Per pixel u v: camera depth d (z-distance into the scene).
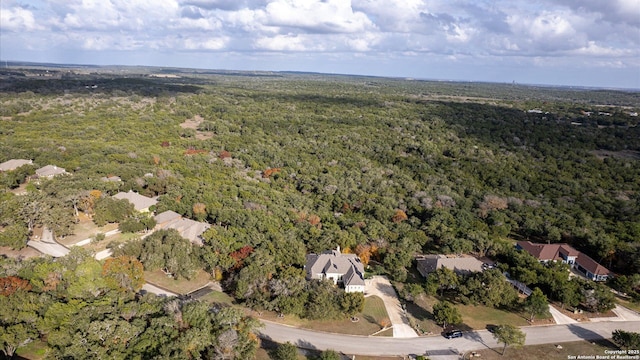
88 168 115.19
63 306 49.34
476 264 80.25
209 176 124.44
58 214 80.19
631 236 100.19
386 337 61.41
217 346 48.75
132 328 47.53
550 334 64.44
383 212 109.88
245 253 74.25
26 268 58.34
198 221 91.88
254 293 64.44
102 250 75.81
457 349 59.62
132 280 61.34
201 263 73.75
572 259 90.94
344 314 64.31
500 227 105.62
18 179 101.69
